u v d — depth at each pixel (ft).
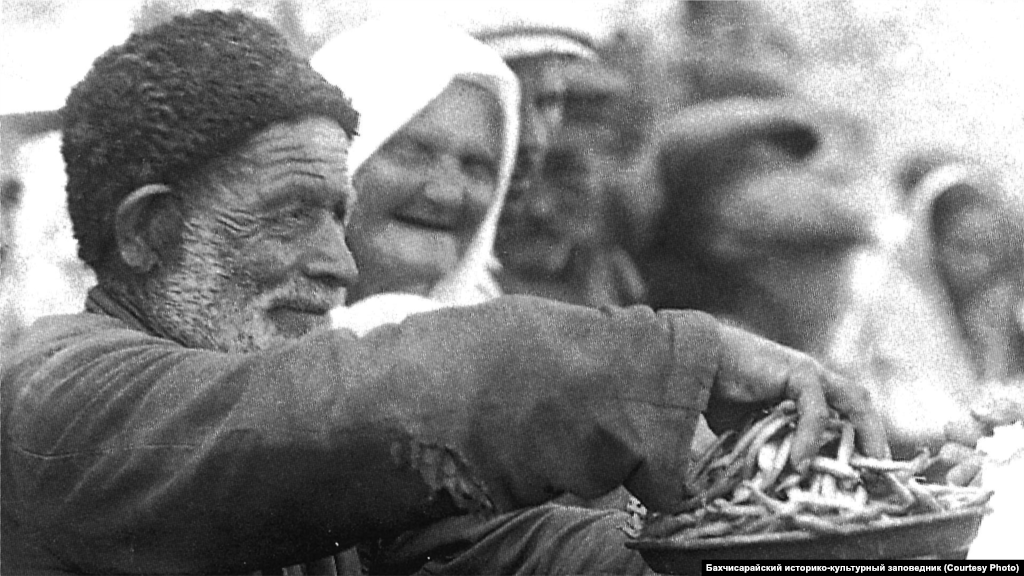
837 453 7.76
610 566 9.87
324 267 9.64
